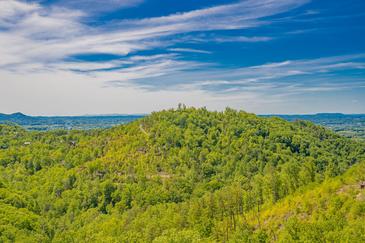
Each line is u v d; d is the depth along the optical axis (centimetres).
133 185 19625
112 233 14012
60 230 16112
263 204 12550
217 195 13600
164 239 10850
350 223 7475
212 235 11069
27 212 16275
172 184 19688
